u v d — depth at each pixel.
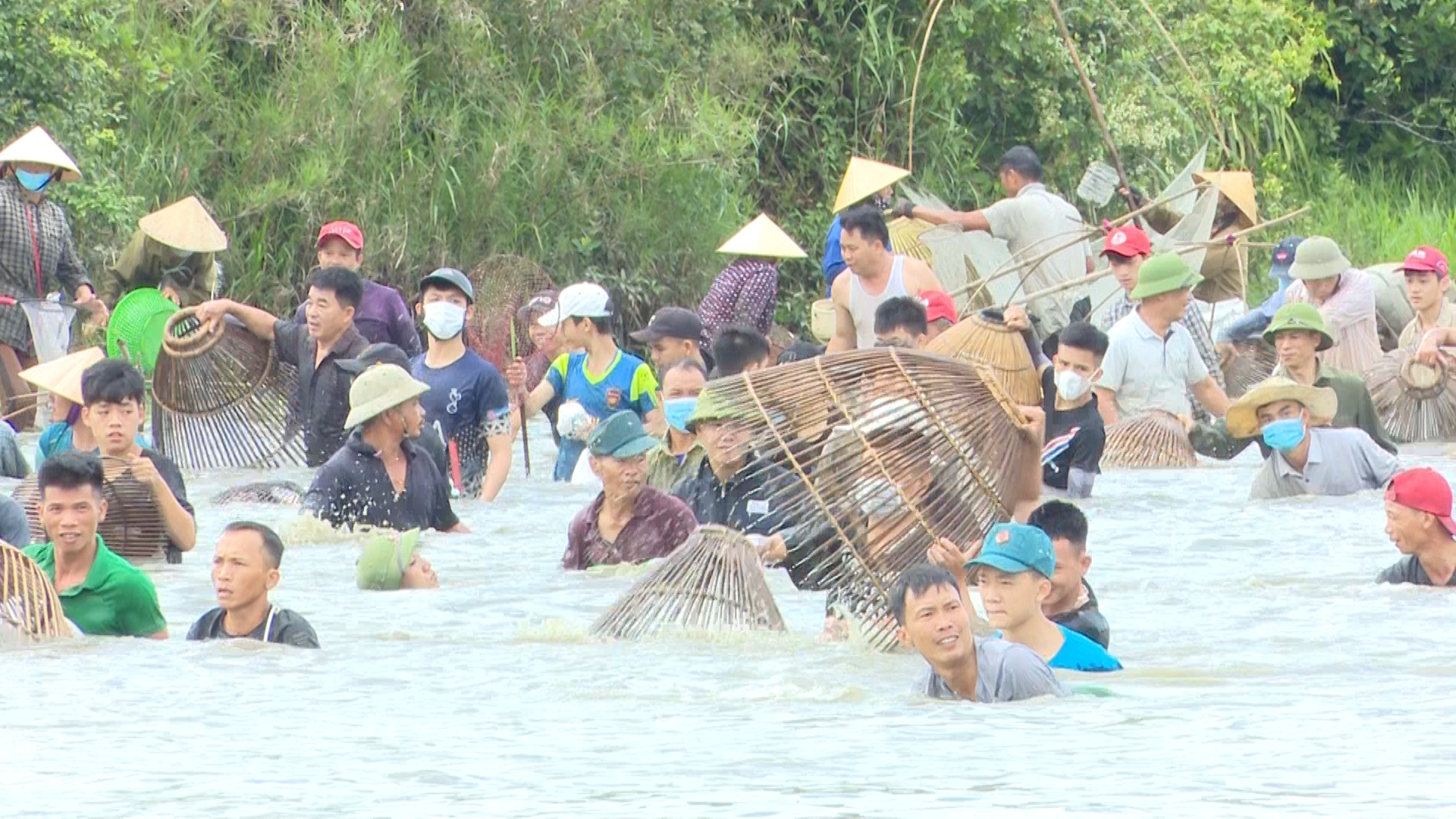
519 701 22.47
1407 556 30.64
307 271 67.44
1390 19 102.00
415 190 68.38
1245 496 40.25
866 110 82.31
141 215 62.09
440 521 35.84
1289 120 92.19
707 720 21.27
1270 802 17.38
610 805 17.61
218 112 67.00
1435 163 102.38
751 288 54.00
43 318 51.03
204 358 43.72
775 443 28.42
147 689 23.08
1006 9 82.75
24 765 19.31
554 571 31.88
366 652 25.36
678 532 31.34
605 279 71.25
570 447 43.69
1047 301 55.72
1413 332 54.31
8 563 25.98
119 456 32.19
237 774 18.89
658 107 73.31
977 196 82.12
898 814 17.14
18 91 59.69
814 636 26.17
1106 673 23.55
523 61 73.50
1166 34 75.69
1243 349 53.84
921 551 25.62
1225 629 26.72
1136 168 85.19
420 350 44.72
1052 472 39.84
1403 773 18.44
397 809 17.53
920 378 26.28
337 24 69.31
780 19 81.88
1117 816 16.98
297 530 34.53
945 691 22.45
